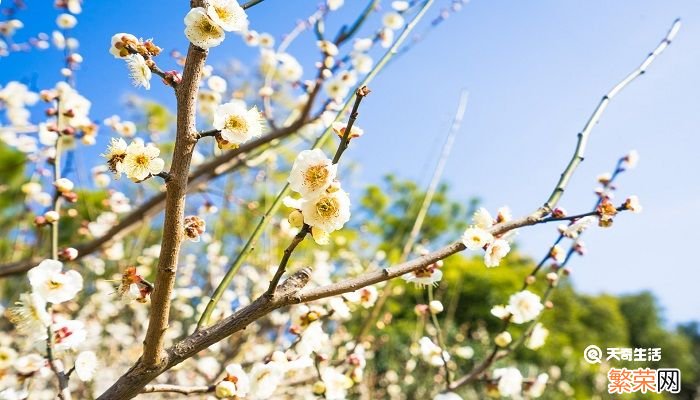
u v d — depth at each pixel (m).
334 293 1.36
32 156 3.36
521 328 10.82
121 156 1.24
